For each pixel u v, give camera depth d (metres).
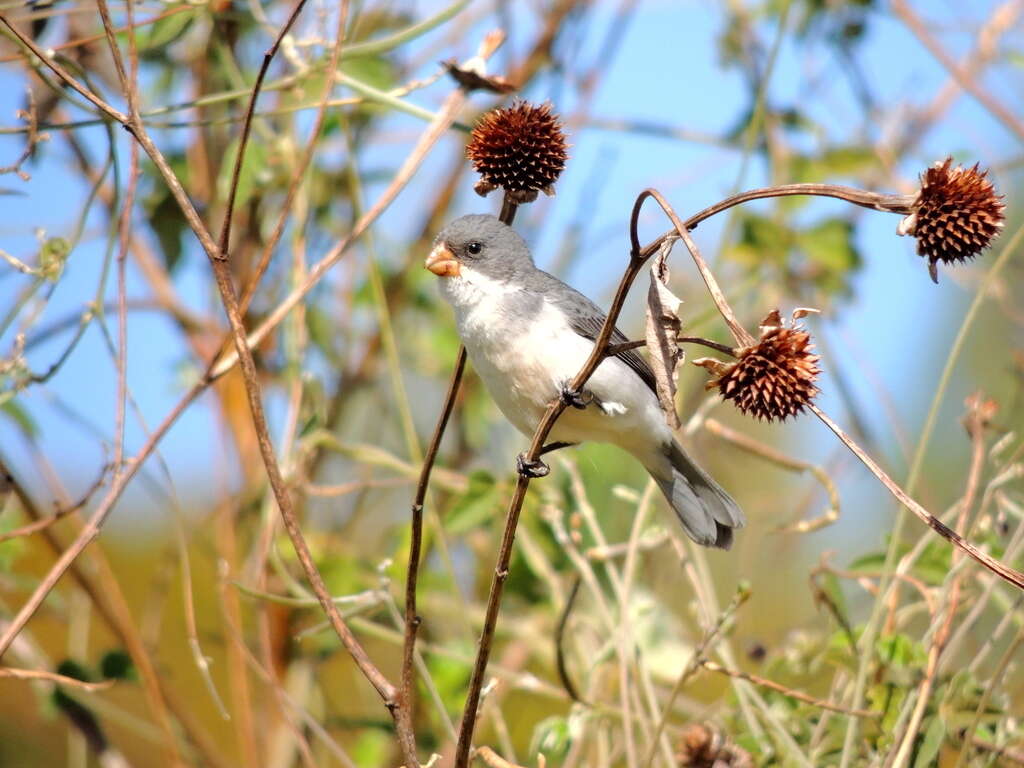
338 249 8.35
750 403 5.62
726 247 11.28
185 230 11.41
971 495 8.57
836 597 9.30
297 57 9.45
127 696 13.00
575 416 9.30
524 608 11.82
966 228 5.36
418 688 11.20
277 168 11.03
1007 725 8.35
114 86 10.81
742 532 12.27
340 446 10.79
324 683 12.71
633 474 12.11
